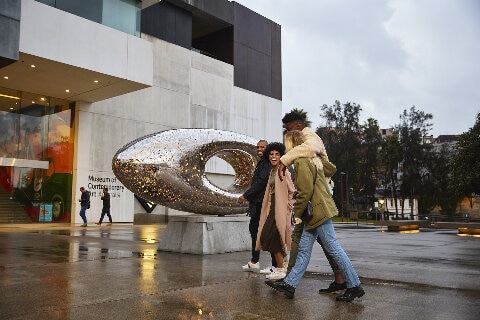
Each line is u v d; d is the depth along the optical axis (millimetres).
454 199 53812
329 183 4297
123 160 7246
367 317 3141
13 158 19328
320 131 61562
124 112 23328
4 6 14234
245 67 31969
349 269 3695
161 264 5789
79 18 16641
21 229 15234
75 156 21203
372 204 59062
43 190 20453
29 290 3924
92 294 3773
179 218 7402
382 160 57656
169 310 3242
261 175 5195
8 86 19109
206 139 7566
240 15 31938
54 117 20938
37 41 15336
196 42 33250
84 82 18531
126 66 18031
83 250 7582
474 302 3678
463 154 37531
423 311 3340
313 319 3074
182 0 26906
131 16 18750
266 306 3453
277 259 4664
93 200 21516
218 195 7539
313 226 3729
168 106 25672
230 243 7422
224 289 4109
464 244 10102
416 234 14875
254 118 32250
